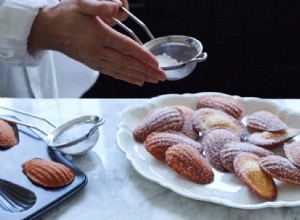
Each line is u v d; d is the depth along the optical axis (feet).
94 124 2.56
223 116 2.58
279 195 2.19
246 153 2.29
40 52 2.76
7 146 2.50
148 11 5.38
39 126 2.71
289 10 5.30
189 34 5.50
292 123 2.64
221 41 5.51
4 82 4.10
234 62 5.62
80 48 2.45
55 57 4.30
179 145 2.34
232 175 2.31
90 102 2.95
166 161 2.33
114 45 2.36
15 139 2.56
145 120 2.57
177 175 2.32
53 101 2.98
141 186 2.33
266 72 5.66
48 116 2.82
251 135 2.49
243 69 5.65
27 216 2.09
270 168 2.19
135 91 5.79
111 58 2.41
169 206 2.23
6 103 2.96
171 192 2.29
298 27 5.38
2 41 2.59
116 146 2.59
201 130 2.52
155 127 2.52
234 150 2.32
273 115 2.57
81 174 2.33
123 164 2.47
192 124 2.57
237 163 2.24
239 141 2.41
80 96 4.67
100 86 5.76
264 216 2.16
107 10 2.35
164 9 5.37
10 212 2.12
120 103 2.92
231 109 2.65
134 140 2.56
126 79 2.51
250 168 2.21
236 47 5.54
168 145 2.38
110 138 2.65
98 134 2.56
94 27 2.38
